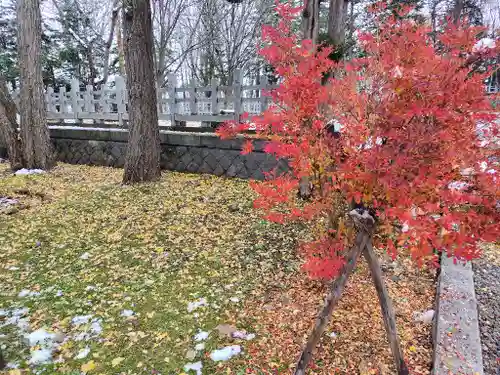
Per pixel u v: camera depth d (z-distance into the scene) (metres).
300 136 2.04
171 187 5.67
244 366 2.15
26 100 6.96
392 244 1.74
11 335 2.48
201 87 6.87
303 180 4.51
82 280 3.19
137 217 4.55
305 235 3.87
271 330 2.48
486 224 1.50
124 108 8.17
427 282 2.94
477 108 1.43
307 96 1.90
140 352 2.30
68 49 16.39
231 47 12.52
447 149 1.48
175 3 12.82
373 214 1.76
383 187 1.56
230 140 5.97
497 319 2.36
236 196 5.18
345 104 1.75
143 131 5.80
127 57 5.56
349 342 2.30
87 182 6.27
